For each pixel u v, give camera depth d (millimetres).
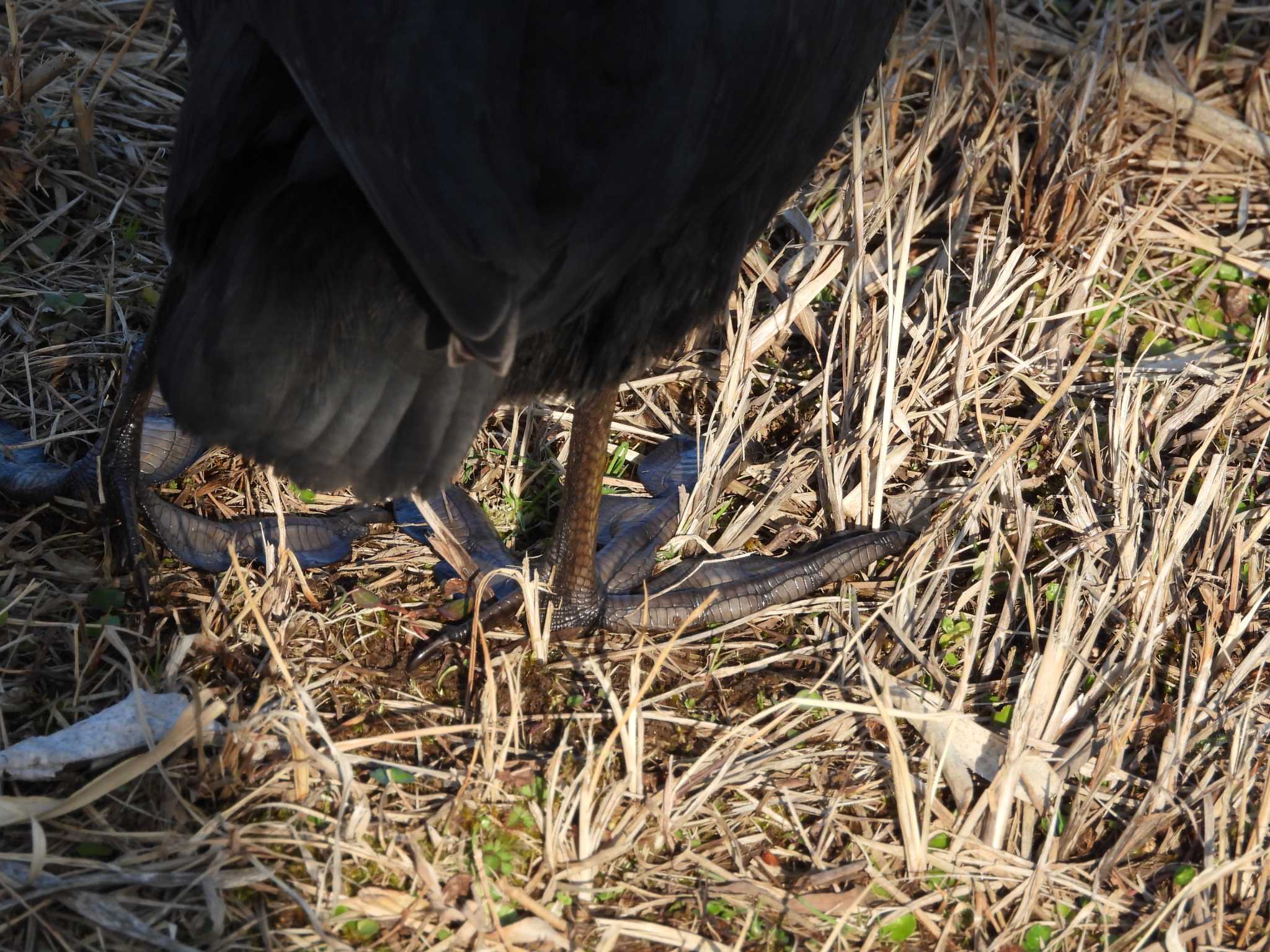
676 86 2023
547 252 1912
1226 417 3559
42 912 2252
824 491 3328
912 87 4609
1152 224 4176
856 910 2469
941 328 3725
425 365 2008
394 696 2764
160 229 3764
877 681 2830
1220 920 2439
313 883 2371
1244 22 4918
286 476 2031
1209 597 3082
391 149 1854
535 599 2807
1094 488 3402
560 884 2426
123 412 2799
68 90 4070
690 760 2699
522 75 1973
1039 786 2678
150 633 2771
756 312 3812
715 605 3025
